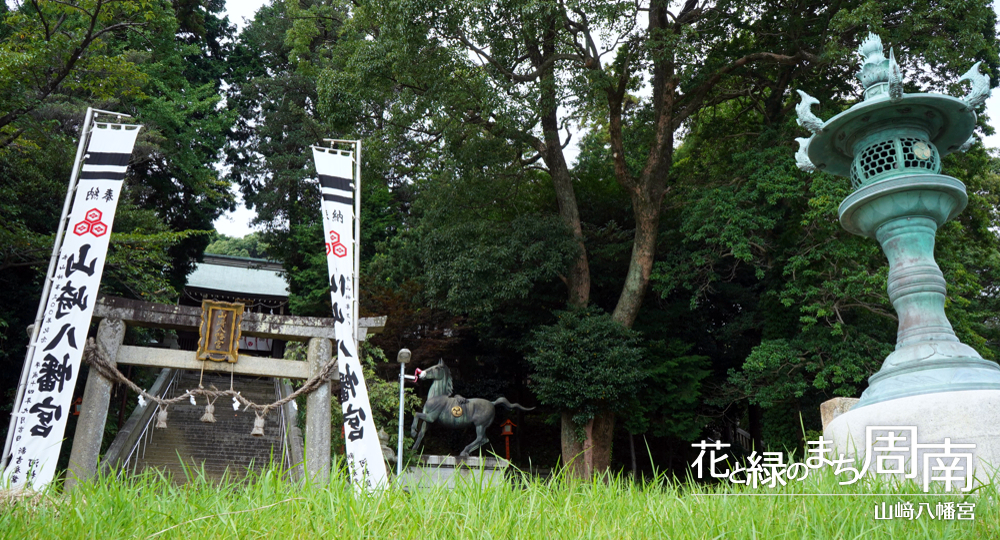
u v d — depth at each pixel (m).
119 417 18.45
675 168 23.08
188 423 19.48
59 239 10.29
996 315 26.39
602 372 17.98
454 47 17.34
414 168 27.28
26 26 14.56
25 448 9.28
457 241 19.64
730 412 23.08
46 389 9.55
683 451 23.09
